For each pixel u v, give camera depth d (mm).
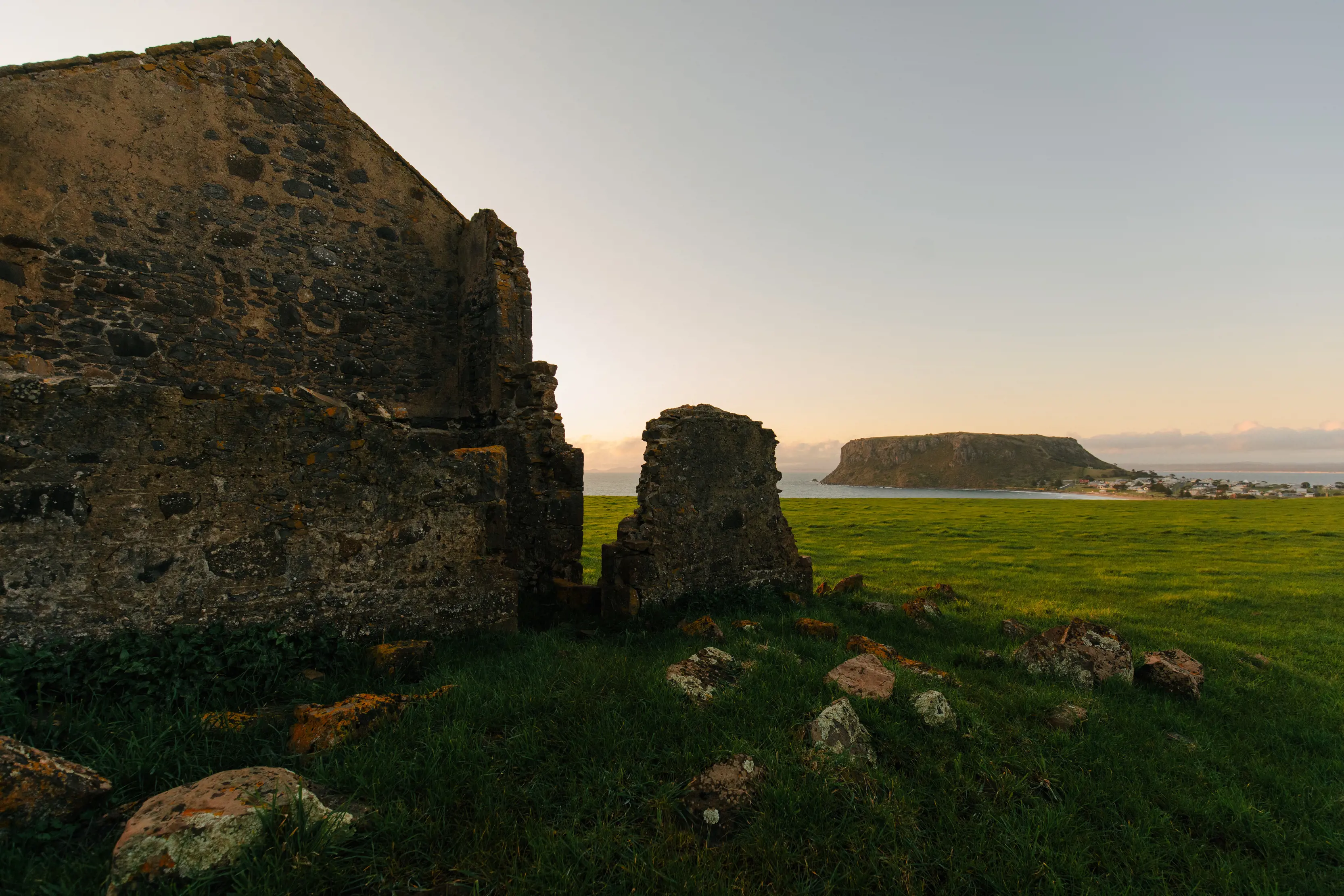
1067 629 6809
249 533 5242
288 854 2707
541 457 9328
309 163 9523
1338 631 9148
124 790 3209
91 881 2541
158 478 4844
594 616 8297
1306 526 25141
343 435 5797
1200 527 25047
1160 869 3471
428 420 10492
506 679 5102
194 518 4984
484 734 4035
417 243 10562
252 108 9039
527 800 3445
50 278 7402
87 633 4480
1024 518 29844
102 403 4652
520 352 9938
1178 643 8188
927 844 3396
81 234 7633
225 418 5168
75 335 7520
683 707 4602
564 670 5312
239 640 4953
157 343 8086
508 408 9617
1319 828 3988
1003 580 13367
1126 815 3932
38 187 7391
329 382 9508
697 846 3225
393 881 2770
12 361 6164
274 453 5395
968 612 9820
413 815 3168
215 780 2984
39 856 2650
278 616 5332
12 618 4246
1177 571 14727
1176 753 4789
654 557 8461
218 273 8617
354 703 4043
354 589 5793
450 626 6434
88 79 7809
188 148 8477
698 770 3826
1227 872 3479
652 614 8094
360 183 10000
